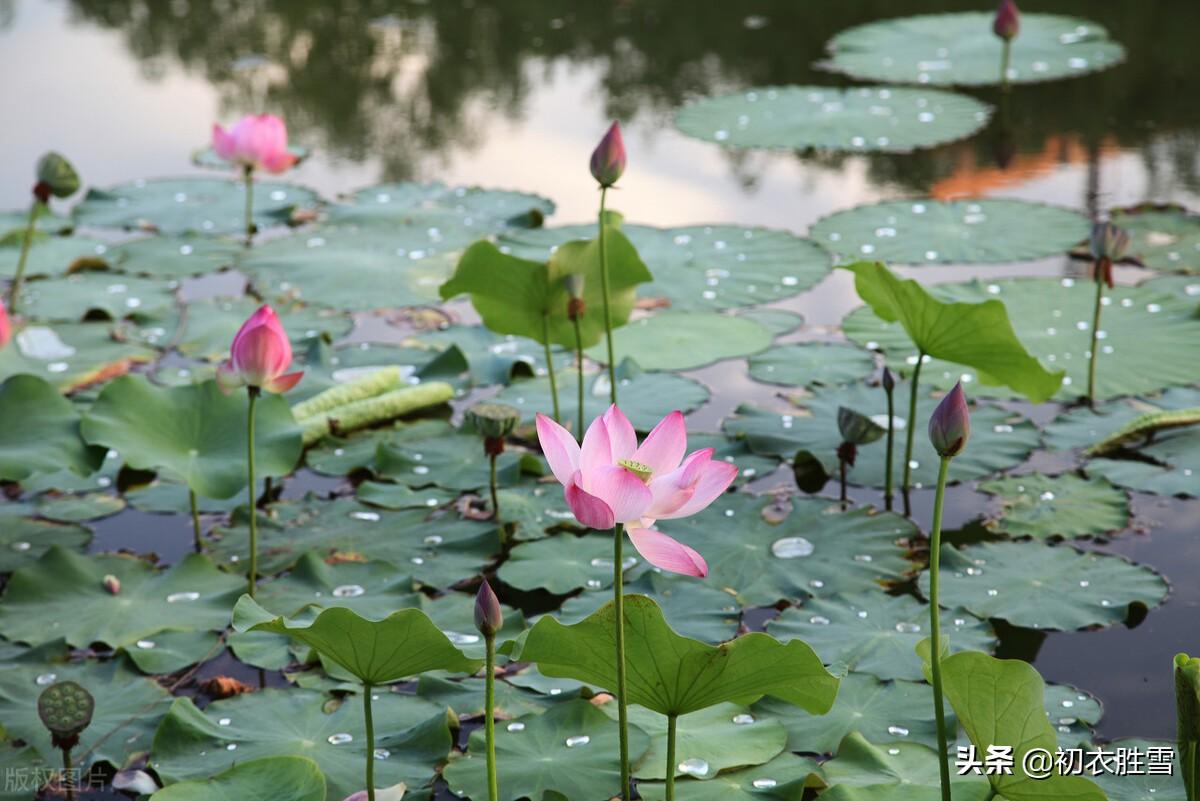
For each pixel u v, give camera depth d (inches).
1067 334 175.8
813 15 370.3
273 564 132.8
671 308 194.4
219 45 347.6
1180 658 77.5
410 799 96.3
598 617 83.9
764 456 152.0
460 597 125.8
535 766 99.7
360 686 112.8
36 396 137.9
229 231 229.0
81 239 222.7
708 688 86.0
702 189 248.5
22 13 384.8
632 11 376.2
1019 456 149.6
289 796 91.2
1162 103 280.4
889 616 120.0
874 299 143.4
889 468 144.3
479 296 156.1
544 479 151.7
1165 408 156.8
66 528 142.0
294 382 127.3
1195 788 79.4
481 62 329.7
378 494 146.9
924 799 93.4
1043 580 125.2
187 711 105.6
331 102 301.0
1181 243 204.4
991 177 243.1
